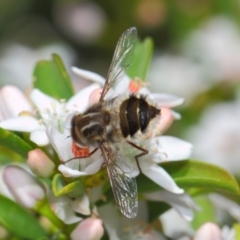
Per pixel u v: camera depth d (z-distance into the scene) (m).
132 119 0.16
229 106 0.23
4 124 0.16
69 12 0.29
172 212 0.18
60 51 0.28
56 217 0.17
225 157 0.23
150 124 0.16
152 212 0.17
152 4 0.27
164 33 0.27
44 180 0.17
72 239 0.16
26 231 0.17
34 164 0.16
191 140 0.23
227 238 0.17
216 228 0.16
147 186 0.16
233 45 0.24
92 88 0.17
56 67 0.18
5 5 0.29
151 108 0.16
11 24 0.30
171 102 0.17
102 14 0.28
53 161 0.16
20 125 0.16
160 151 0.16
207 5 0.26
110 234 0.17
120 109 0.16
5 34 0.30
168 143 0.16
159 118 0.16
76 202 0.16
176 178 0.16
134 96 0.16
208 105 0.23
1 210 0.17
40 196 0.16
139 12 0.27
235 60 0.24
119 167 0.16
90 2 0.29
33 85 0.18
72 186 0.16
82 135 0.16
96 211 0.16
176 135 0.23
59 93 0.18
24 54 0.27
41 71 0.18
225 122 0.23
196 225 0.18
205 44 0.25
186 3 0.26
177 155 0.16
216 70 0.24
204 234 0.16
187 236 0.17
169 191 0.16
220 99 0.24
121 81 0.16
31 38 0.30
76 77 0.25
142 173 0.16
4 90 0.17
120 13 0.28
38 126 0.16
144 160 0.16
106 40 0.28
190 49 0.25
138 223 0.17
